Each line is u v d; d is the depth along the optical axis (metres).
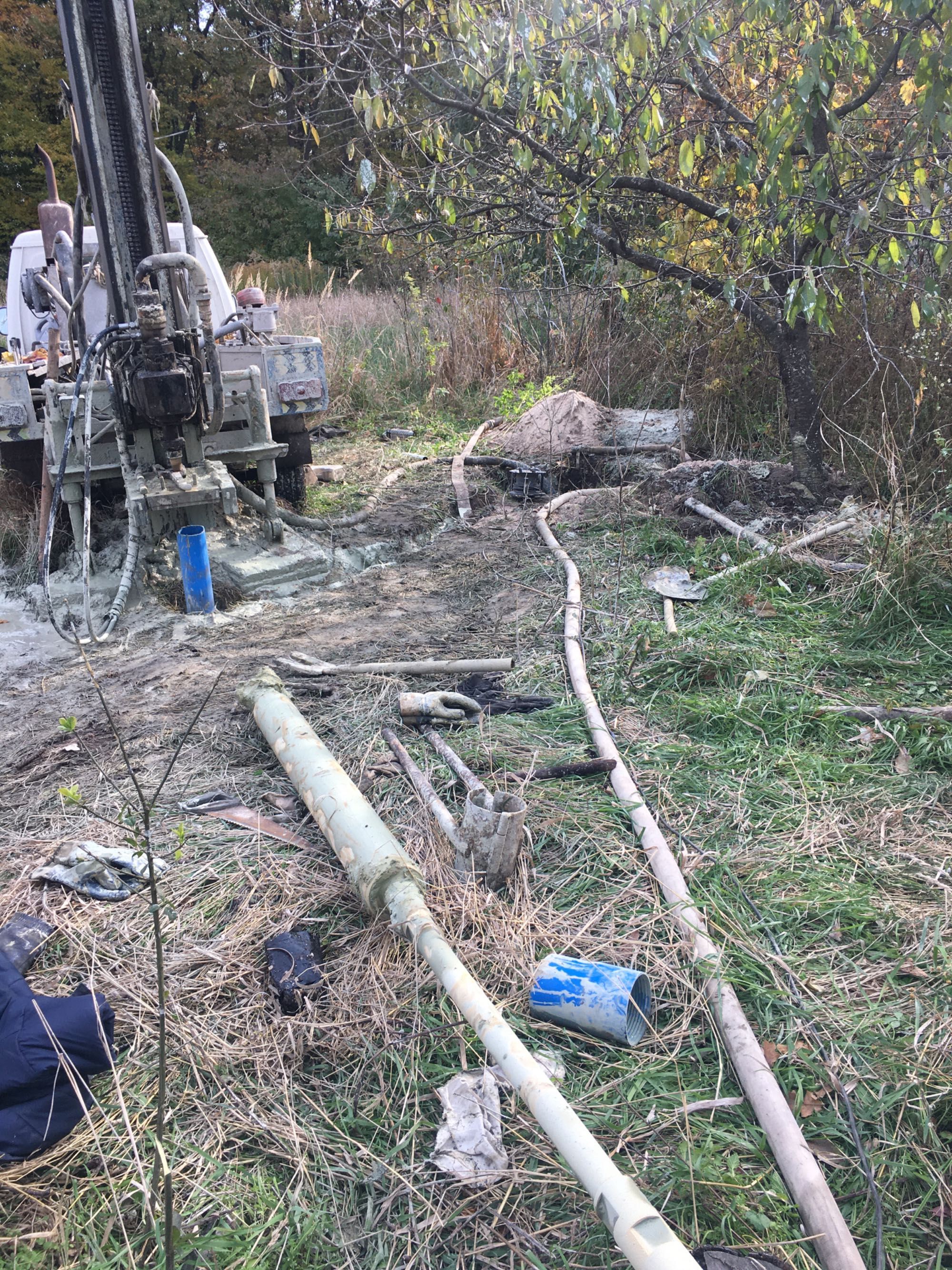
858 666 4.07
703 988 2.45
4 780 3.54
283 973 2.51
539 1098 1.89
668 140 5.85
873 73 5.21
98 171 4.67
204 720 3.88
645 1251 1.56
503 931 2.64
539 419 7.86
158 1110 2.02
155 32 23.44
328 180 20.47
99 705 4.09
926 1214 1.92
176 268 4.68
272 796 3.32
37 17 21.66
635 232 7.07
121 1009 2.45
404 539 6.25
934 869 2.86
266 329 7.01
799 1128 2.04
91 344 4.70
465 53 5.13
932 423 6.01
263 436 5.64
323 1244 1.91
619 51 4.88
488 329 10.37
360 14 5.30
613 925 2.69
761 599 4.74
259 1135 2.13
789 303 4.89
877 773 3.35
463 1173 2.00
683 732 3.68
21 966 2.56
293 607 5.19
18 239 7.36
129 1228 1.96
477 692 4.00
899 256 4.83
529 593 5.09
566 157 5.73
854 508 5.69
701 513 5.89
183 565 4.96
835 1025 2.33
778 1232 1.86
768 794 3.26
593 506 6.39
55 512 5.34
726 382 7.41
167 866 2.97
